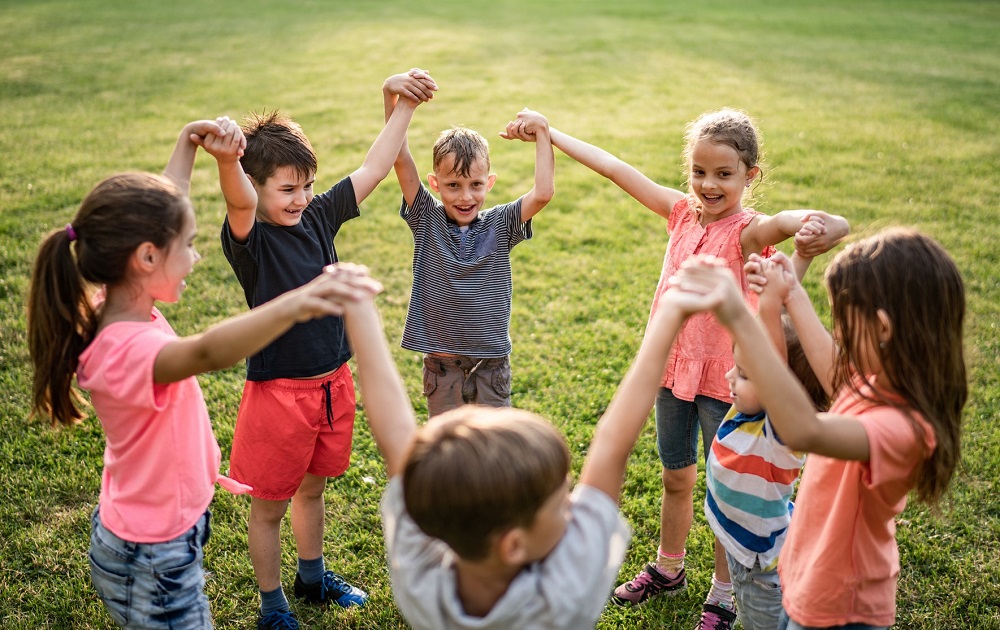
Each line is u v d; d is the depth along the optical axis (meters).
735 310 1.55
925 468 1.80
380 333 1.65
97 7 19.92
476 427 1.38
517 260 5.92
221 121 2.23
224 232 2.52
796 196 7.05
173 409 1.98
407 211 3.12
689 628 2.87
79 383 1.92
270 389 2.64
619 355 4.64
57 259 1.89
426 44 15.30
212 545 3.19
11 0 20.91
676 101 10.90
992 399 4.09
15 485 3.45
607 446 1.56
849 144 8.69
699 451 3.89
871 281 1.78
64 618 2.81
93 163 7.84
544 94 11.31
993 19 19.22
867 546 1.87
